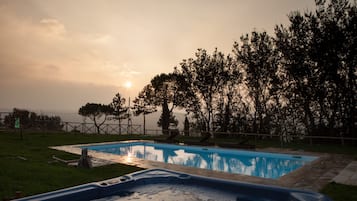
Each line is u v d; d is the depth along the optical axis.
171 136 16.86
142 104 30.23
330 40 15.33
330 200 4.16
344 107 15.73
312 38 16.31
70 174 6.77
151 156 13.39
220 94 22.12
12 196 4.55
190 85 23.45
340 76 15.56
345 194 5.39
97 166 8.40
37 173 6.52
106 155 10.80
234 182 5.32
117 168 8.09
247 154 12.74
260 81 19.62
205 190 5.56
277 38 18.25
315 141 16.47
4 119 19.89
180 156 13.46
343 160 9.88
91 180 6.25
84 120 30.28
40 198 4.00
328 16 16.11
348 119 15.53
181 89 24.64
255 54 19.58
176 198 5.14
